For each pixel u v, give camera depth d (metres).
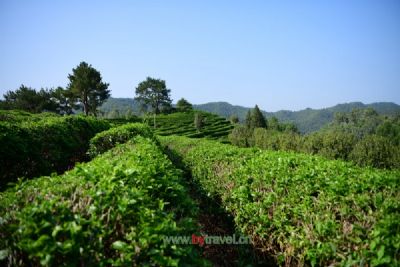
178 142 20.23
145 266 2.76
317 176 5.36
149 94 120.81
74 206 3.27
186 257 3.29
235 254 6.11
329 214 4.23
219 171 8.62
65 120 14.20
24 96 78.12
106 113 116.88
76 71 73.12
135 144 9.41
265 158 7.71
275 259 5.09
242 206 6.15
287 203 5.09
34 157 9.26
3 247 2.93
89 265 2.75
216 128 87.38
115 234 3.12
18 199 3.50
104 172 4.43
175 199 4.75
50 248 2.62
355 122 145.25
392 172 5.18
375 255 3.44
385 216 3.72
